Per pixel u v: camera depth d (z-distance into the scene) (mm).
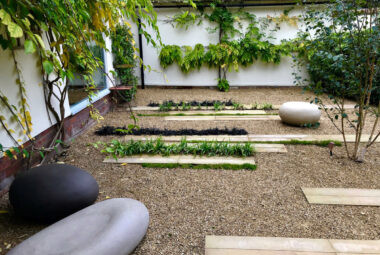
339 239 2199
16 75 3002
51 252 1677
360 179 3123
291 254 2041
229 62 8391
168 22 8320
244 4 7988
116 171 3365
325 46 3477
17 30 1477
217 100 7051
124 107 6508
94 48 5484
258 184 3049
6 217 2490
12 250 1715
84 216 2037
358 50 3166
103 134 4645
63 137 3955
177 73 8719
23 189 2305
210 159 3629
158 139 4023
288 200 2748
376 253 2043
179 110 6238
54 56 2084
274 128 4910
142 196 2844
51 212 2299
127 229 1928
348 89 3447
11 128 2926
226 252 2066
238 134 4582
